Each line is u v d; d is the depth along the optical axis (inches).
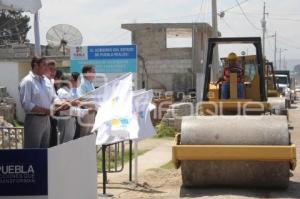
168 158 659.4
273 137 430.0
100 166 573.9
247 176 438.6
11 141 534.6
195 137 438.6
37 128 361.4
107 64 649.0
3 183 264.8
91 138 350.3
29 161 264.5
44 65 367.6
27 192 265.0
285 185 441.7
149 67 1766.7
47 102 369.1
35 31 422.3
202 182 446.6
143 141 844.6
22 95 361.7
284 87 1766.7
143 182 491.8
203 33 1760.6
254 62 568.7
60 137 410.6
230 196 414.0
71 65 657.0
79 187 320.5
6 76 1254.3
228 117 450.6
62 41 732.0
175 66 1755.7
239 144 430.9
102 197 423.5
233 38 542.3
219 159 429.7
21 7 364.5
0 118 898.1
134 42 1772.9
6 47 1434.5
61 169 286.0
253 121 442.0
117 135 435.8
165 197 428.1
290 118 1400.1
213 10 1182.9
